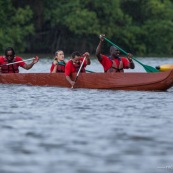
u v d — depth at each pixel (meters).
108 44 139.00
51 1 144.50
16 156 21.70
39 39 142.88
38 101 36.72
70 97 38.94
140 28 152.12
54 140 24.31
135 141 24.16
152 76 43.84
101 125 27.69
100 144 23.62
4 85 47.34
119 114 31.11
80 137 24.94
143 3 154.62
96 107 33.81
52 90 43.59
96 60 110.12
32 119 29.36
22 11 137.88
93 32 141.50
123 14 149.88
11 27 137.62
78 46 144.12
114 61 45.28
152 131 26.22
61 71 47.94
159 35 153.88
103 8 146.88
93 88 45.12
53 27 143.88
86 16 141.50
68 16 141.88
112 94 41.12
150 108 33.53
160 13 155.88
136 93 42.00
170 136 25.09
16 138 24.66
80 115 30.70
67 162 20.98
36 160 21.20
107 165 20.59
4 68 49.19
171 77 43.38
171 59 122.31
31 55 132.88
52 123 28.19
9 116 30.36
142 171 20.00
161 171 20.05
